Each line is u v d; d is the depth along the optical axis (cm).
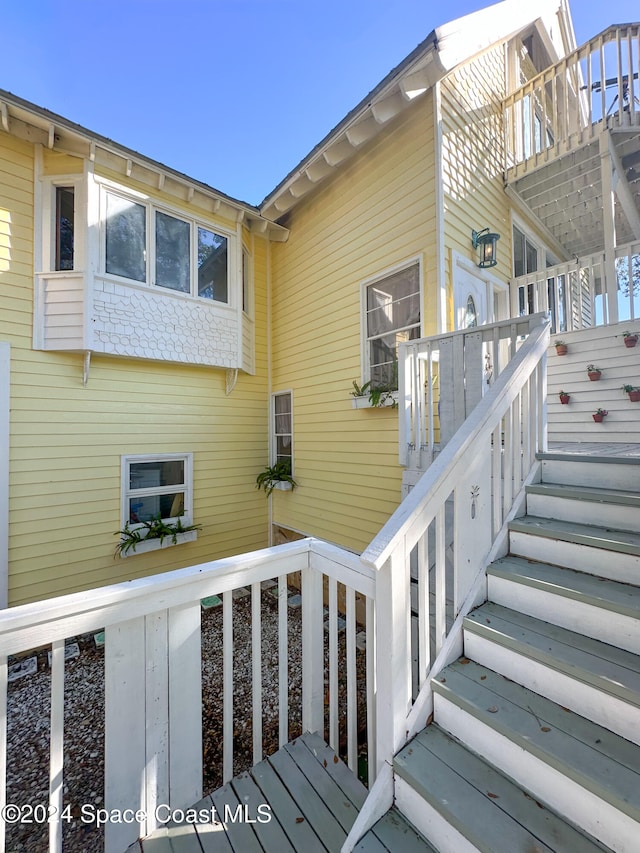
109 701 122
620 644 140
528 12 464
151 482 544
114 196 480
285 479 609
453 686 144
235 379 607
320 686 175
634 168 485
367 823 124
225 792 145
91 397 487
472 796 116
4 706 104
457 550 170
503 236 503
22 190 443
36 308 446
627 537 167
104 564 495
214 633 459
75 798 244
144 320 501
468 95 448
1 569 420
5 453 424
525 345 223
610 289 390
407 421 338
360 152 487
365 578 150
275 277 665
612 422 358
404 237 429
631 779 103
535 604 164
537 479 223
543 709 131
